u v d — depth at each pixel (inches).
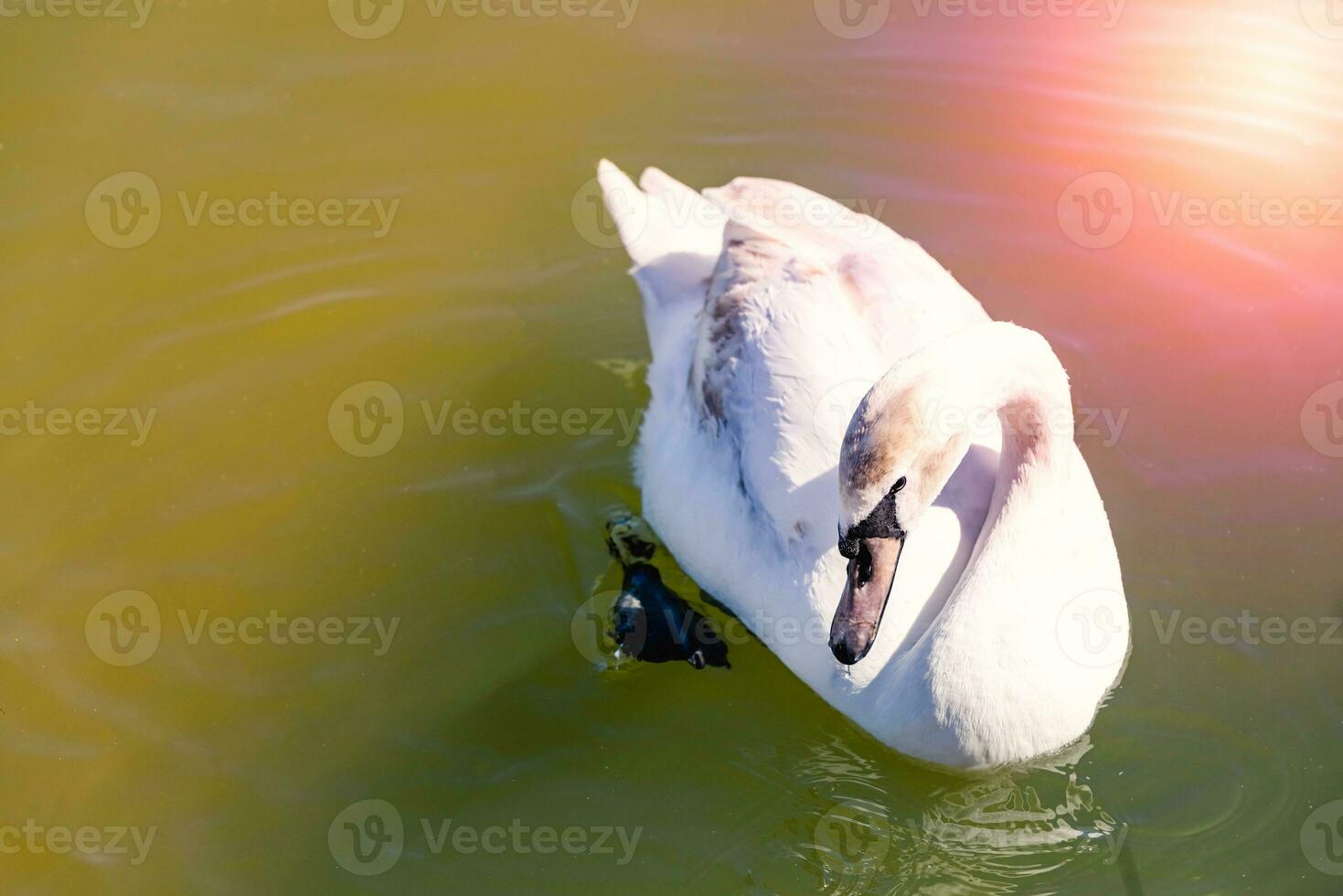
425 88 396.8
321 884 235.5
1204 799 241.6
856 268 264.7
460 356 333.1
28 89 395.9
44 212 363.9
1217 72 394.9
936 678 235.8
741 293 275.3
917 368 212.5
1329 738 249.1
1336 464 298.5
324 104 393.1
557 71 400.5
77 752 255.9
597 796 248.2
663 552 292.5
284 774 252.8
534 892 233.0
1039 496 233.3
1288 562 279.7
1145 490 295.1
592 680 268.7
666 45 408.2
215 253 354.6
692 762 253.8
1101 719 254.5
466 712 263.3
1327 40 405.4
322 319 340.5
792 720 260.4
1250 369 319.6
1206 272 343.0
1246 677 259.8
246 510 301.0
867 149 375.9
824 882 233.1
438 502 302.7
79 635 276.5
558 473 308.5
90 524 297.6
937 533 245.3
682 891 232.5
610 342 337.1
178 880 236.4
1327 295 335.3
